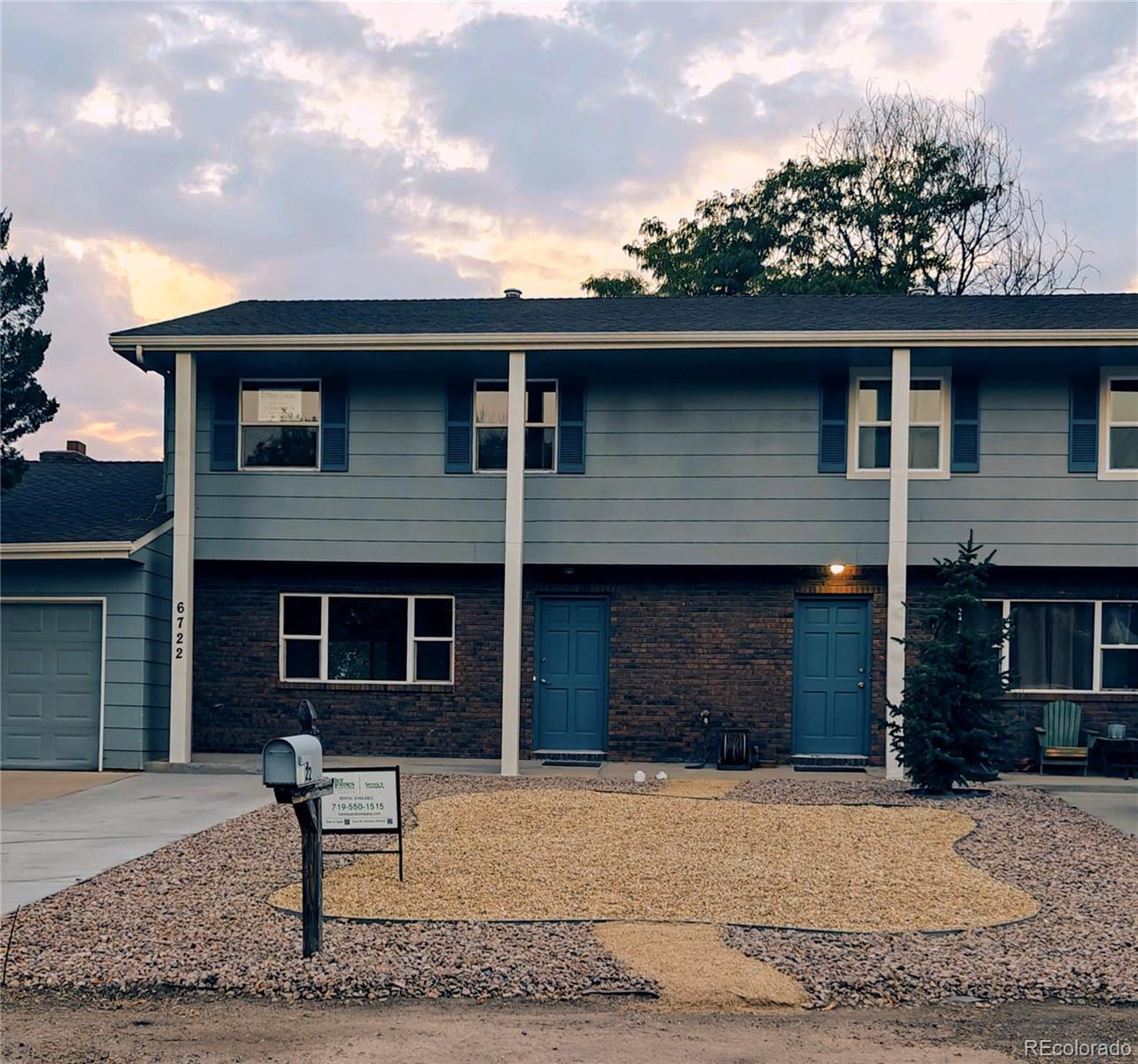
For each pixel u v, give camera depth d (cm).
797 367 1727
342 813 998
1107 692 1716
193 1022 684
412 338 1661
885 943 829
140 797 1442
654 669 1764
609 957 789
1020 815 1324
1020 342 1585
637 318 1794
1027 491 1689
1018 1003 727
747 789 1492
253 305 2031
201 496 1775
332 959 777
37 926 859
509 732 1633
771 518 1717
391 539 1762
